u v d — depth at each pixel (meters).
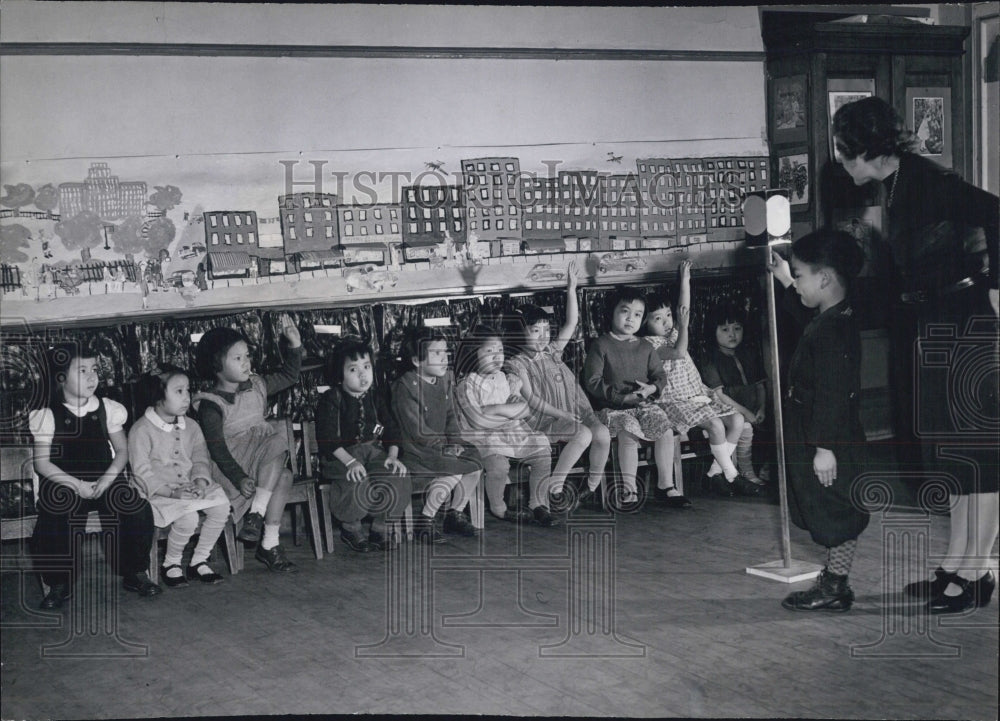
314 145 6.59
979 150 7.99
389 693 4.09
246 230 6.43
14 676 4.38
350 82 6.65
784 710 3.84
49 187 6.00
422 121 6.86
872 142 5.15
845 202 7.64
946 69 7.88
